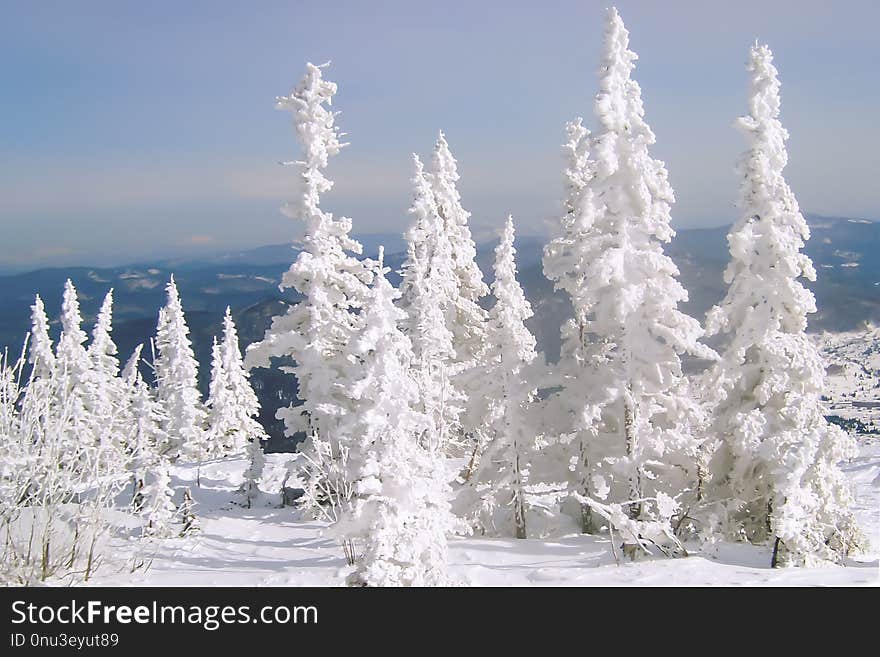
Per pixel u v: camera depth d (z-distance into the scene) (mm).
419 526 11273
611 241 17875
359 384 11250
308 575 13258
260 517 21203
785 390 17250
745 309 18172
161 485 17594
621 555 15008
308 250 23469
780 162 18062
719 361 18188
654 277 17688
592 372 19250
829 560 14039
